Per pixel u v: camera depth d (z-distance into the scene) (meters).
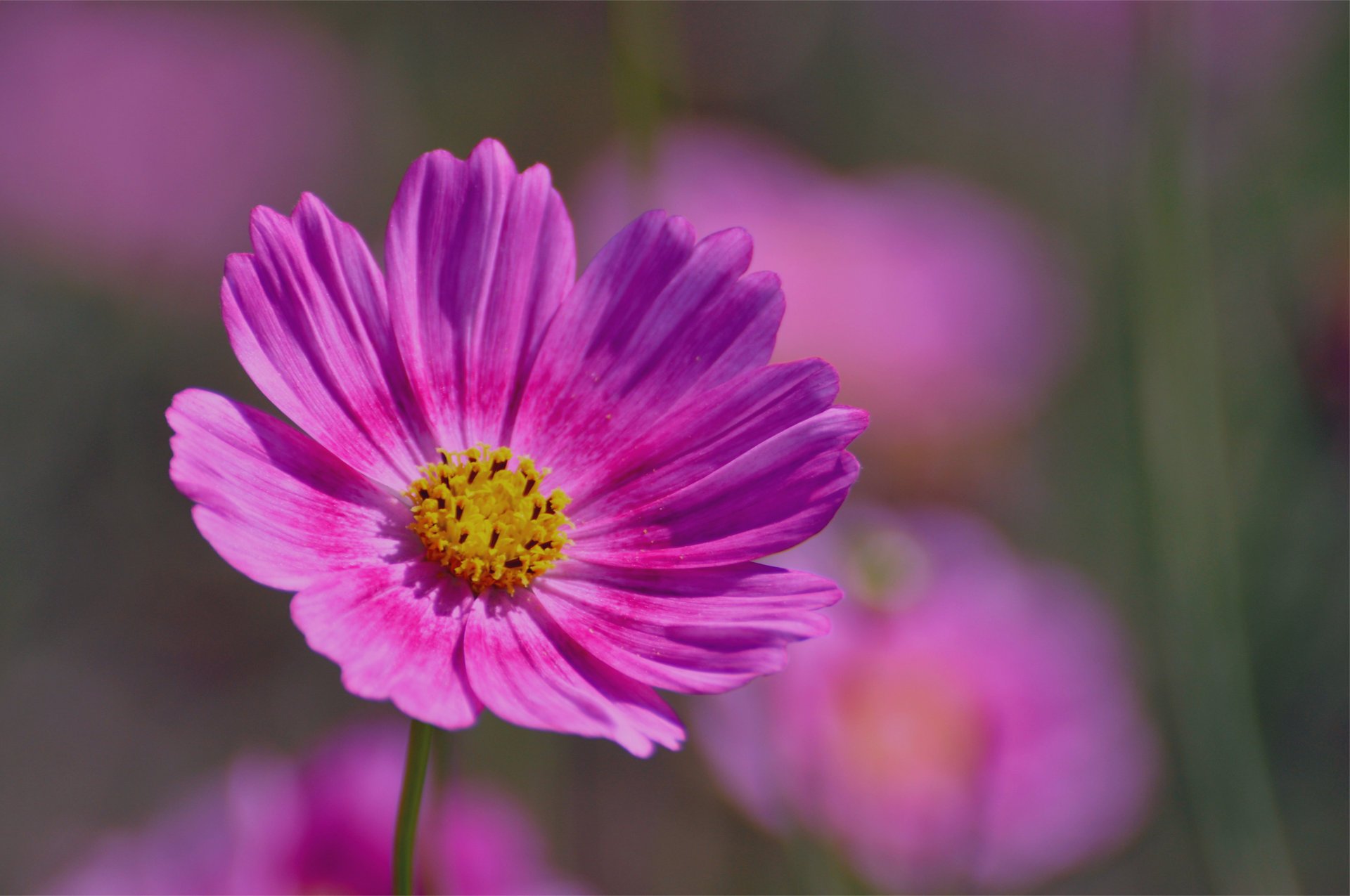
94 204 0.66
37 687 0.66
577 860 0.59
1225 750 0.49
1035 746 0.50
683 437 0.42
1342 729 0.63
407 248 0.43
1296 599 0.63
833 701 0.49
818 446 0.42
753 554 0.42
